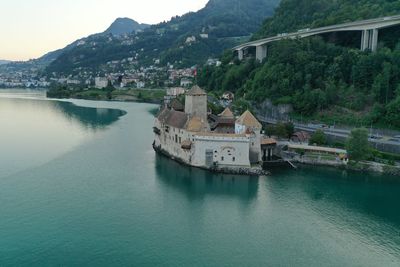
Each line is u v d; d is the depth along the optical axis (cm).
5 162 11906
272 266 6322
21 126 18712
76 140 15475
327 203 8969
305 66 18162
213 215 8212
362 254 6762
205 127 12075
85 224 7650
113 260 6391
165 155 12950
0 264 6191
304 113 16738
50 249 6688
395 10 19850
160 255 6575
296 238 7275
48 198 8969
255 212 8406
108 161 12225
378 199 9275
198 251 6725
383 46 17662
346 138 12650
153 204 8750
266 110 18125
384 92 15450
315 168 11744
